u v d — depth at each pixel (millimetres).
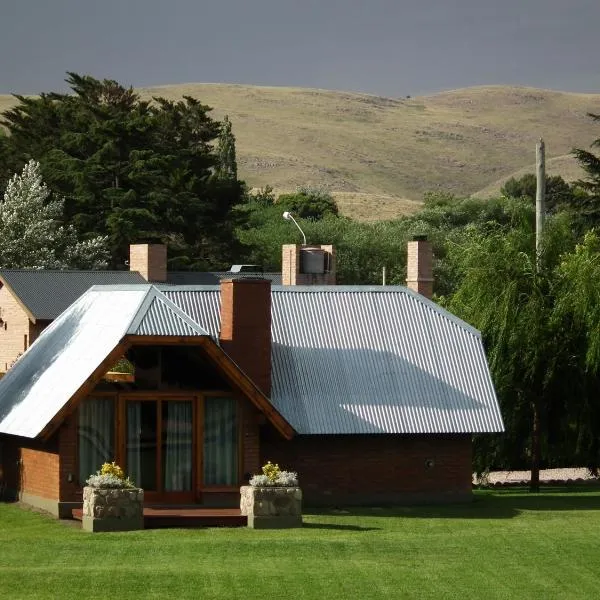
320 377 56531
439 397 56844
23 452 54656
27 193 121438
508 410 66000
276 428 52031
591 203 113812
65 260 119062
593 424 66312
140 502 45781
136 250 99875
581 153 116688
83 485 50406
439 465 56750
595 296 64312
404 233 150000
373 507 55219
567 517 51312
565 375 65688
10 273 93750
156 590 33656
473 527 47375
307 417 54938
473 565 37688
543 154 68562
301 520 46688
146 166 132125
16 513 51094
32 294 92062
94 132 134625
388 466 56281
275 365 56531
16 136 142250
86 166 131375
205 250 134125
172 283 101062
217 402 52062
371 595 33531
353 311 59500
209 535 43938
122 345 49031
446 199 192250
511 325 64875
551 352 65125
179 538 42938
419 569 36938
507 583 35219
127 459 51250
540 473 79750
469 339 59062
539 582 35438
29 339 91188
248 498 46688
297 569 36625
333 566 37188
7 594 33062
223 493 51594
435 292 138250
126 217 127312
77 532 45094
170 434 51719
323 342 58000
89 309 56281
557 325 64938
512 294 64875
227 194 136000
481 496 61625
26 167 123938
